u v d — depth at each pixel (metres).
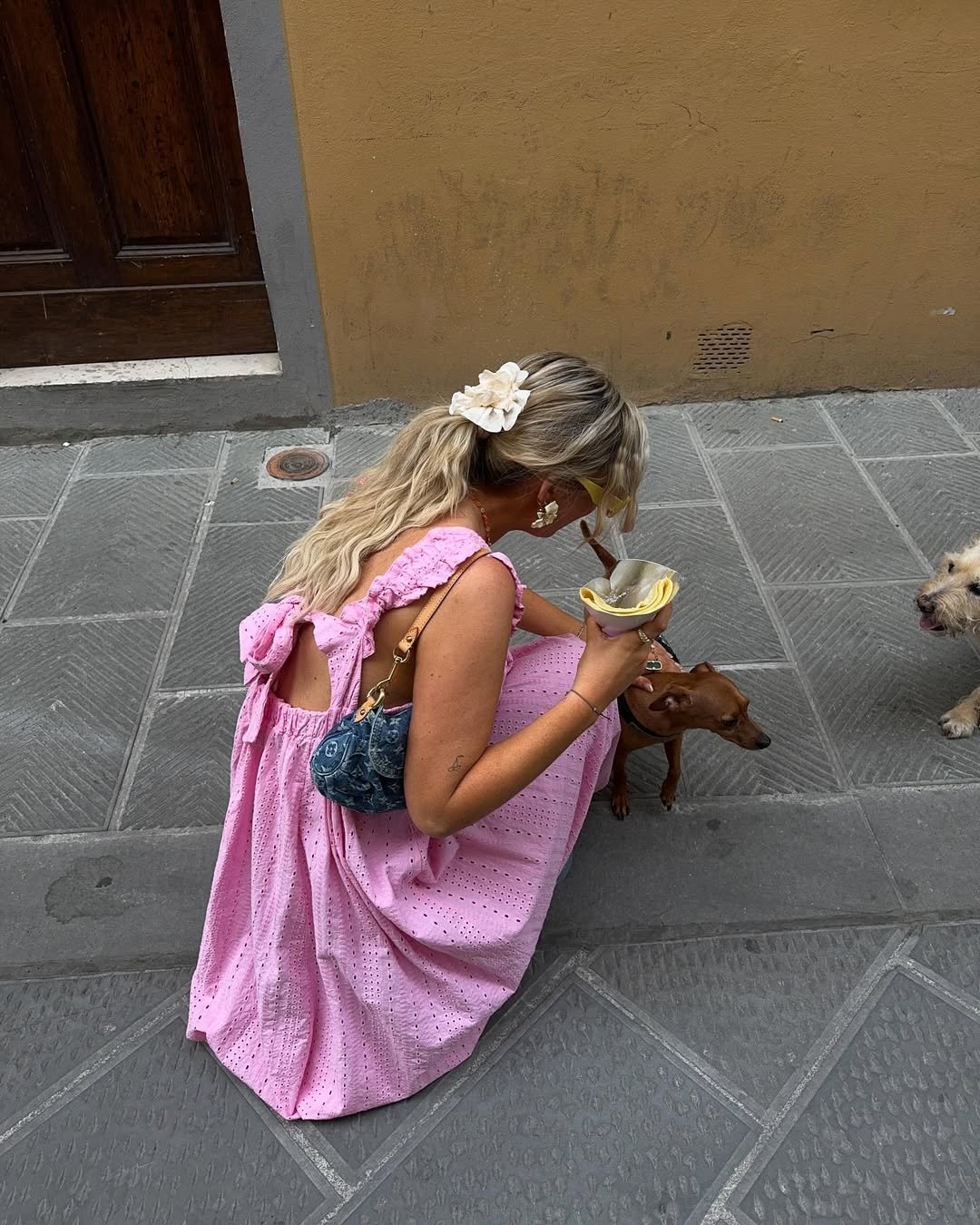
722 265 3.85
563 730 1.46
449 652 1.37
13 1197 1.71
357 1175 1.73
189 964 2.08
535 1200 1.70
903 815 2.36
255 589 3.16
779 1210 1.67
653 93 3.41
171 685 2.78
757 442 3.94
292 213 3.55
